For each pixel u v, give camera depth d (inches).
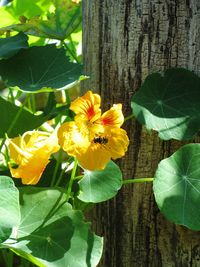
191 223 21.1
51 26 27.5
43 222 21.0
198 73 22.2
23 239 20.5
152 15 21.7
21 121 25.6
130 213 23.3
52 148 20.2
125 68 22.4
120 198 23.3
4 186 19.8
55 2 27.7
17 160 20.1
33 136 20.2
